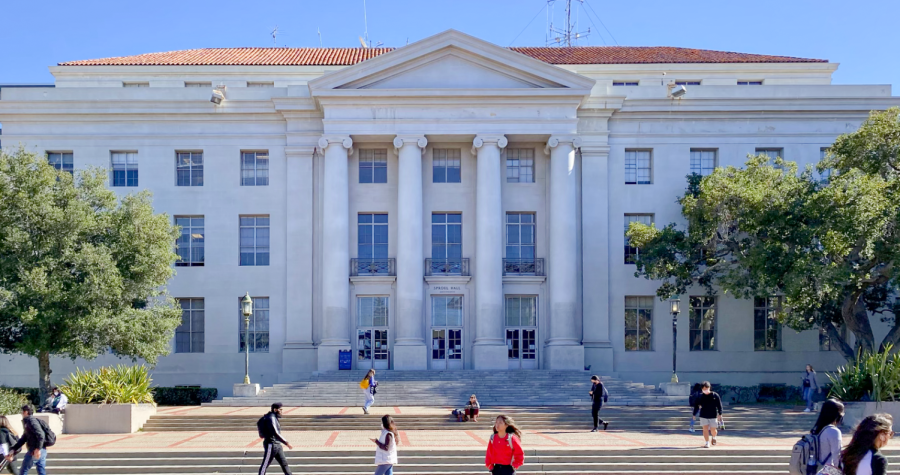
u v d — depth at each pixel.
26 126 38.69
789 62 44.12
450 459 19.55
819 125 39.41
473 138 38.22
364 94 37.47
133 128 39.03
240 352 38.28
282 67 43.44
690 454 20.14
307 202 38.78
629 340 38.91
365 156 39.34
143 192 32.69
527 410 28.89
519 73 37.94
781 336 38.91
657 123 39.47
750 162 33.75
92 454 20.16
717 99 39.12
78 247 30.70
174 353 38.12
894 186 30.50
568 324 37.34
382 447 15.58
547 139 38.34
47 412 25.77
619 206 39.19
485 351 36.88
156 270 31.78
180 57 45.03
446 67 38.06
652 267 35.12
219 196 38.94
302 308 38.28
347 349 36.97
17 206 29.72
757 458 20.05
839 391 26.77
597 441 22.81
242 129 39.19
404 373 35.19
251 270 38.62
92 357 30.20
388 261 38.56
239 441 23.05
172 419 26.88
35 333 29.53
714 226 33.38
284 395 32.56
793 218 30.86
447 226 39.12
